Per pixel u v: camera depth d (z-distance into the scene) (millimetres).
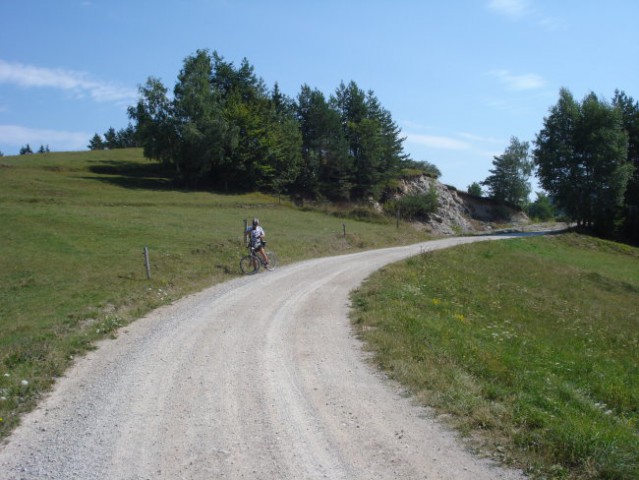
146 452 6113
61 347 10289
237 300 15406
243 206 50469
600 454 5672
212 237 29000
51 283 18562
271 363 9422
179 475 5582
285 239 31469
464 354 9930
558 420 6754
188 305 14867
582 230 64250
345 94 79688
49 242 25531
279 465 5758
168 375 8867
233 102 67562
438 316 14266
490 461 5781
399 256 27766
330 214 54156
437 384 8055
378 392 7938
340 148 70750
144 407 7492
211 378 8672
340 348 10344
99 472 5680
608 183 60156
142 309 14141
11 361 9602
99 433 6660
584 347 15008
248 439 6402
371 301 14734
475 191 149875
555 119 62906
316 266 23359
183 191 57531
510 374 9047
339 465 5738
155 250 24531
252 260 21688
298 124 71688
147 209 41469
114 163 72938
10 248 23984
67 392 8188
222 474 5586
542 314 19297
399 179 78688
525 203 101562
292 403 7535
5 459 6020
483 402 7332
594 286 28656
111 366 9438
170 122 61688
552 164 62344
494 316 17078
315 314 13484
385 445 6191
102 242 26141
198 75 63156
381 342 10492
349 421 6887
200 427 6773
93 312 13711
